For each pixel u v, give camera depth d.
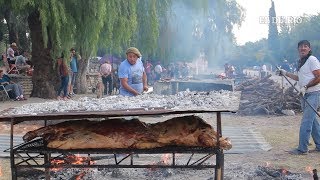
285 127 11.57
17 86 17.75
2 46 33.31
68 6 17.30
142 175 6.09
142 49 21.00
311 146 8.83
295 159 7.57
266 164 7.11
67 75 18.34
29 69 20.78
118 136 4.55
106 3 17.67
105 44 18.72
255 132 10.48
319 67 7.71
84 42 17.77
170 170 6.15
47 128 4.70
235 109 4.25
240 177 5.98
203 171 6.34
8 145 8.59
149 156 7.57
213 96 5.27
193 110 4.17
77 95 22.27
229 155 7.92
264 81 16.92
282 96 14.91
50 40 18.19
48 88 18.64
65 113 4.25
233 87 16.98
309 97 7.87
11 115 4.32
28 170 5.87
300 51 7.93
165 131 4.64
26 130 10.41
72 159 5.61
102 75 23.02
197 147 4.53
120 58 26.78
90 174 5.98
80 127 4.78
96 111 4.37
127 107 4.65
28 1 15.91
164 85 19.31
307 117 7.91
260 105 14.46
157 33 20.73
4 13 25.17
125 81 7.71
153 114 4.17
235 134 10.12
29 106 5.01
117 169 6.03
